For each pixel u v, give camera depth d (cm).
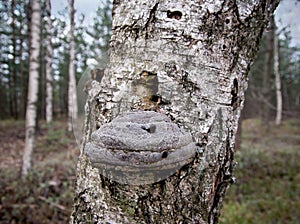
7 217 152
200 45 35
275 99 699
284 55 696
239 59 38
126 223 33
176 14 35
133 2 36
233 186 219
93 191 35
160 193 33
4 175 230
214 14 35
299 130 541
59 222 154
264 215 178
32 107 262
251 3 37
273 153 365
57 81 1016
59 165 275
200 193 34
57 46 790
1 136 490
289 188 229
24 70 953
